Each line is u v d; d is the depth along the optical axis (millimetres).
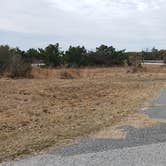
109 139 11469
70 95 27422
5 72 44906
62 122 15367
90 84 35969
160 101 22125
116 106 20672
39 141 11461
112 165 8547
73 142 11188
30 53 67688
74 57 69062
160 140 11227
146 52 104312
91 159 9055
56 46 67375
